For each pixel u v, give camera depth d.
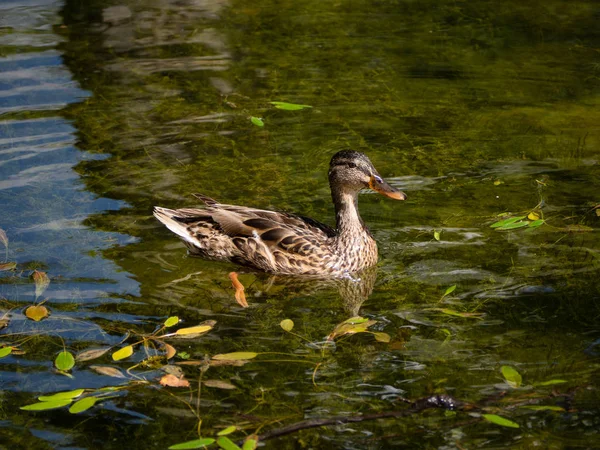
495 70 16.20
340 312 9.37
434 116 14.34
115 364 8.25
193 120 14.03
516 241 10.67
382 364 8.24
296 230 10.77
